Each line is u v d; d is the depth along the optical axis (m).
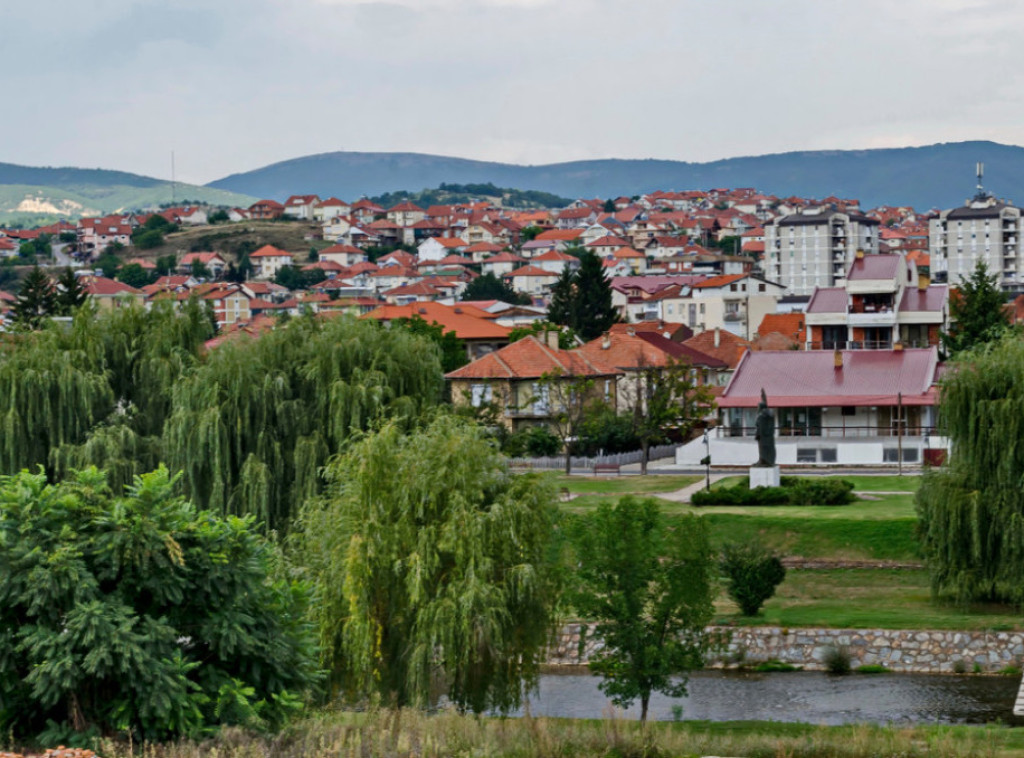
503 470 48.97
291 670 36.41
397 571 45.66
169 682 32.22
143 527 33.19
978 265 138.25
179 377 74.00
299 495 70.19
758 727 45.88
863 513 75.88
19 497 33.09
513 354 124.81
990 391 63.00
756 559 63.25
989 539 61.88
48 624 32.41
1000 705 52.47
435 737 36.44
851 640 59.75
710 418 129.62
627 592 48.81
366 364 74.44
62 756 30.28
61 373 73.44
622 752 38.84
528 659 46.88
